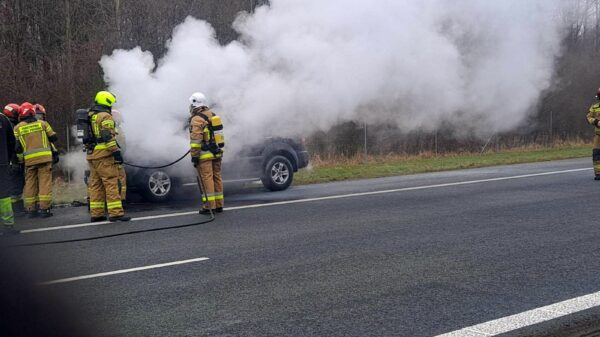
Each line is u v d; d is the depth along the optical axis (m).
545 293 5.71
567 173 15.54
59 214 10.64
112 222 9.60
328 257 7.12
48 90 17.33
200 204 11.54
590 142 26.02
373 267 6.66
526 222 9.06
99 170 9.62
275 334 4.75
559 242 7.76
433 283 6.06
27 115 10.47
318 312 5.25
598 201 10.93
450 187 13.15
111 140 9.53
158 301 5.57
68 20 20.17
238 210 10.54
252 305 5.45
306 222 9.28
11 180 9.70
